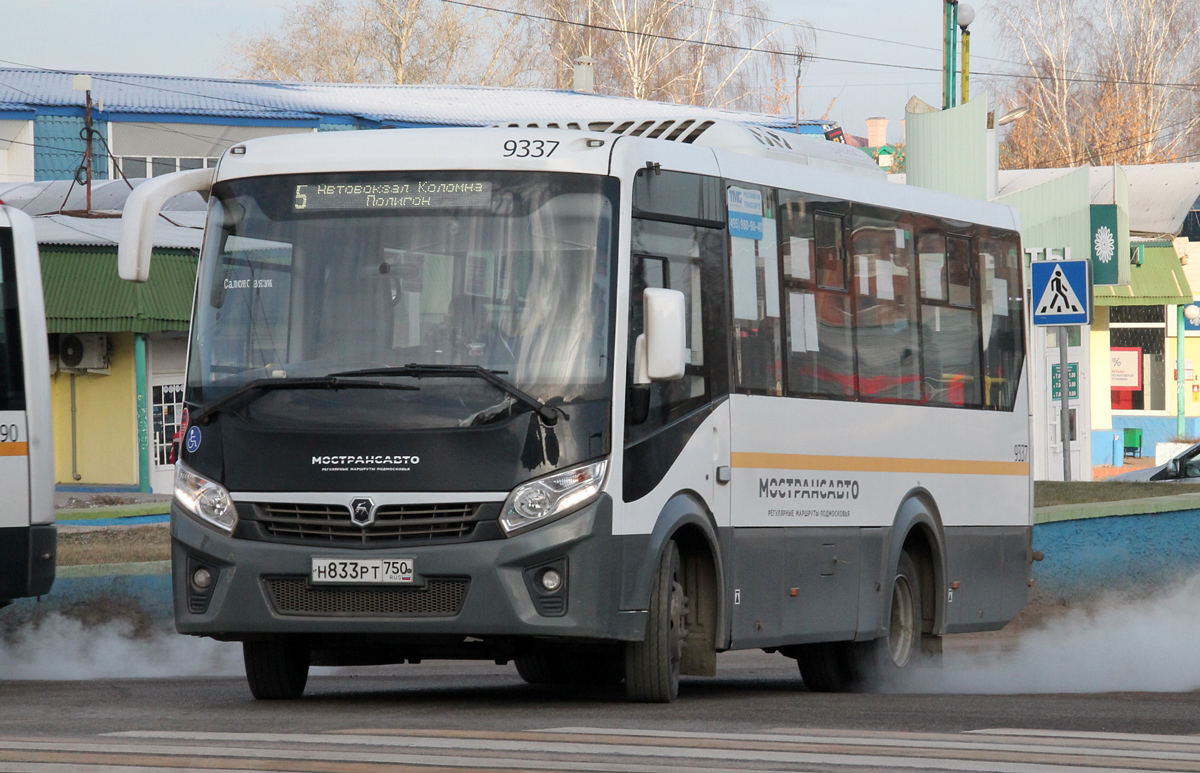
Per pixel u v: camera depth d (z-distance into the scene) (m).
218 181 21.14
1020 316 30.92
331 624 19.55
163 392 70.75
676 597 21.25
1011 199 63.97
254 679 21.83
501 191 20.30
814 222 24.84
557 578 19.39
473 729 16.98
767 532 23.11
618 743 15.55
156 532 42.53
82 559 36.16
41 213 81.06
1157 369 87.94
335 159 20.75
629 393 20.06
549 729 16.94
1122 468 85.00
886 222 26.77
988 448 29.55
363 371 19.81
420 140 20.70
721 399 22.08
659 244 21.03
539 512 19.30
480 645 20.33
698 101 138.00
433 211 20.31
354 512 19.44
